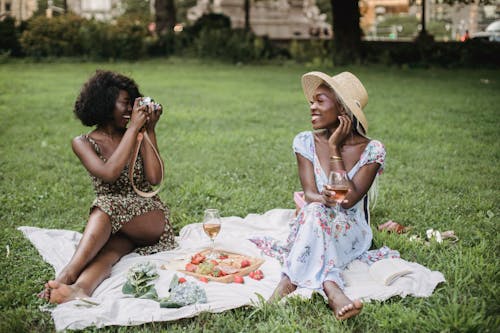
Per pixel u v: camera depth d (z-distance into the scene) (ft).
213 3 119.24
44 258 14.43
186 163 24.56
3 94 45.21
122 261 13.76
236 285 12.76
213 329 11.04
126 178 14.46
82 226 17.15
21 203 19.03
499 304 11.61
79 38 79.36
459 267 13.29
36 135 30.14
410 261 14.15
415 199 19.44
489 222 16.78
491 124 33.37
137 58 81.35
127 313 11.27
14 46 78.43
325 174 14.03
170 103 42.29
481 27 136.98
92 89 14.21
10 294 12.45
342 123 13.28
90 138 14.47
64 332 10.86
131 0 164.25
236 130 32.14
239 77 62.75
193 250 14.76
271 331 10.77
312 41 83.05
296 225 13.35
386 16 170.30
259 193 20.26
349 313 10.93
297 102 43.55
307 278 12.29
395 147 27.58
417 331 10.81
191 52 84.12
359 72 68.13
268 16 109.81
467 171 23.26
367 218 14.49
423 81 58.23
